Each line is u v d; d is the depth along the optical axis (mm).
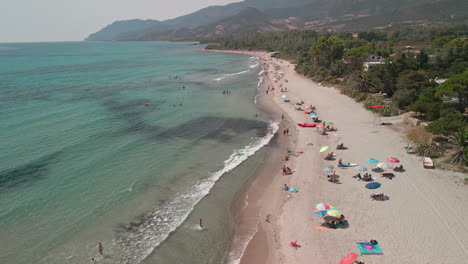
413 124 47406
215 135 49844
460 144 34469
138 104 71562
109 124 55031
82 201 30297
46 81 105750
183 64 172625
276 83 96188
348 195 30266
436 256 21828
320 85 87375
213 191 32594
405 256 21953
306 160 39156
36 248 23828
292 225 26516
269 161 39750
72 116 59750
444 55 87062
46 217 27688
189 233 25922
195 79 111875
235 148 44344
